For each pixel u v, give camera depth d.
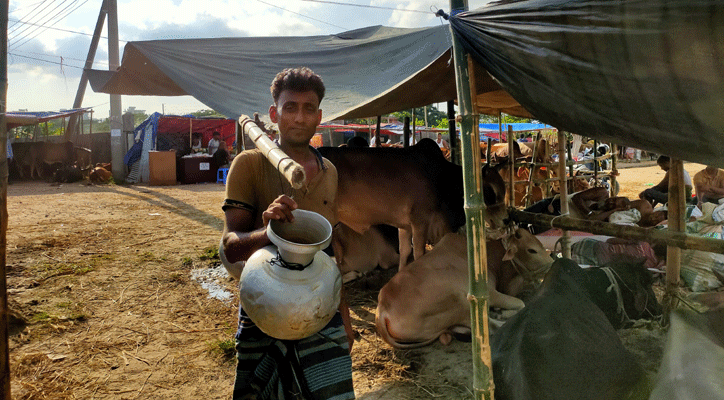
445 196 4.68
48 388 2.95
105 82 6.47
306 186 1.91
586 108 1.79
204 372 3.20
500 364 2.51
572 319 2.54
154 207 10.12
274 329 1.59
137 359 3.35
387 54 4.37
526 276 3.69
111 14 14.31
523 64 1.90
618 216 4.03
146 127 16.27
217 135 17.34
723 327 1.95
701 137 1.52
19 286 4.73
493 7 1.98
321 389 1.77
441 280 3.33
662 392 1.81
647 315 3.21
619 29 1.54
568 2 1.68
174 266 5.57
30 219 8.38
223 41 5.64
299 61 4.93
